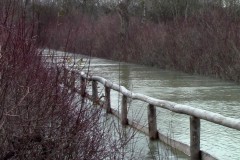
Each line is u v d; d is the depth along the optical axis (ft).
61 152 15.38
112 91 48.16
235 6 73.82
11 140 14.61
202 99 43.27
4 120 13.61
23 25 16.21
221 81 60.64
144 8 103.91
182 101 41.91
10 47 15.24
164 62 81.46
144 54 88.79
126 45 97.19
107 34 108.88
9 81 14.55
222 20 69.67
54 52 18.34
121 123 29.73
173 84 56.90
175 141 24.22
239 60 59.47
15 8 16.87
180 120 32.07
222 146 25.26
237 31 64.13
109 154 18.04
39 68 16.20
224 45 63.98
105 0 124.77
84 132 16.26
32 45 16.71
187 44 74.08
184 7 97.91
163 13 101.14
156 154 22.98
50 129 15.38
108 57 107.04
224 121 19.90
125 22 101.24
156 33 86.79
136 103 39.40
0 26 15.76
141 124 28.53
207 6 81.82
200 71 69.46
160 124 30.81
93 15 121.80
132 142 24.50
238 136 27.53
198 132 21.75
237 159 22.66
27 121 14.64
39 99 15.16
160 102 24.97
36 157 15.14
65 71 17.11
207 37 69.56
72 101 17.12
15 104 14.19
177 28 79.41
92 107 18.21
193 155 21.77
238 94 46.98
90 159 16.19
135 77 66.28
